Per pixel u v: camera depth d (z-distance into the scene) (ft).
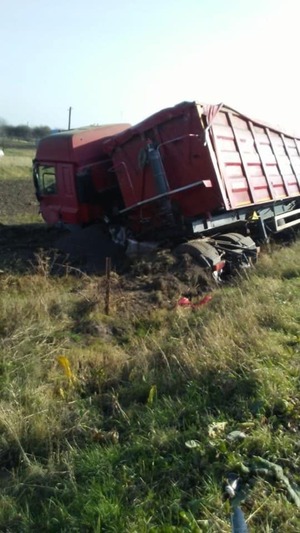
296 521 10.35
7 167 122.93
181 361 17.87
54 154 40.09
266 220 42.39
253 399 14.67
